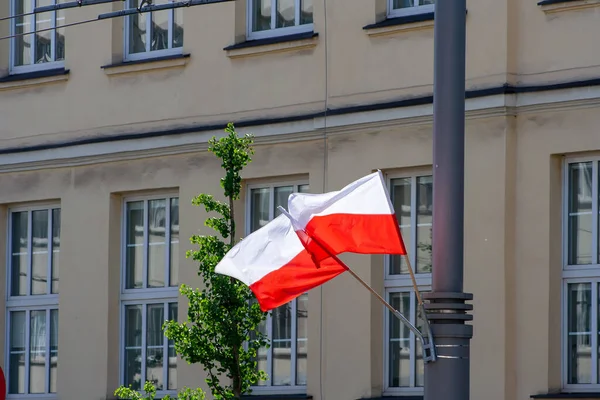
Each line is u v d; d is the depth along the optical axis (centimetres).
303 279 2323
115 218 3681
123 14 2938
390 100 3200
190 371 3497
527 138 3009
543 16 3020
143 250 3647
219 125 3491
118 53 3738
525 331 2969
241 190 3450
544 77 3009
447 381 2064
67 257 3744
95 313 3672
